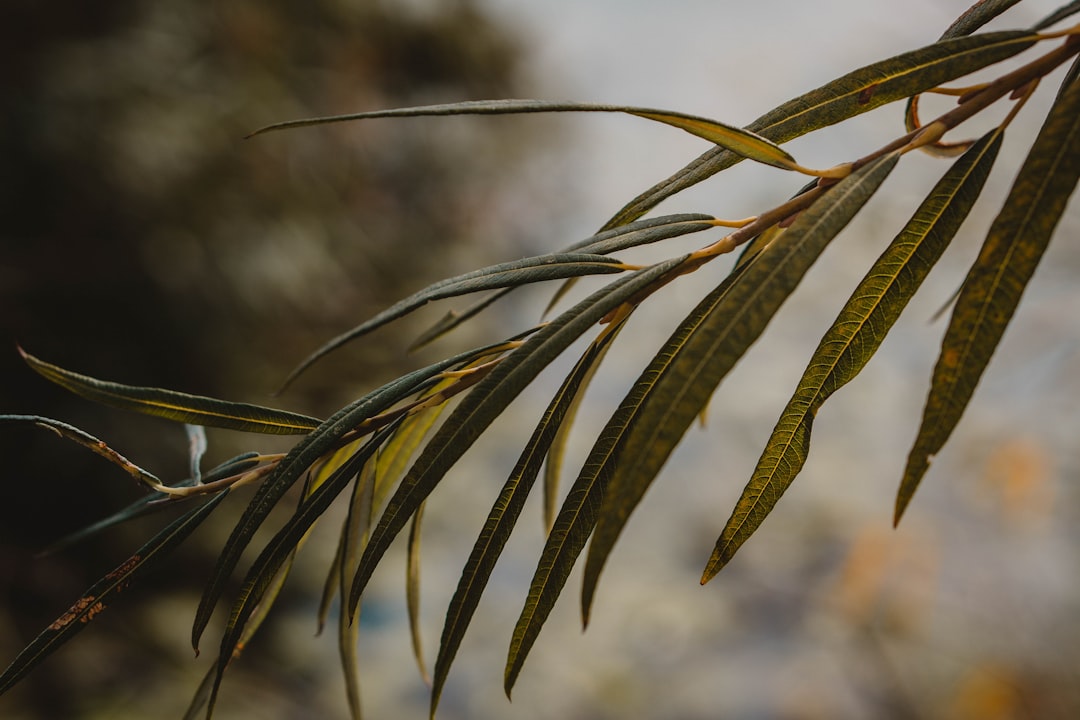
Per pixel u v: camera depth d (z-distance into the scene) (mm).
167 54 2770
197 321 2686
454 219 4195
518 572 3113
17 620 2383
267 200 2926
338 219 3324
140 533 2576
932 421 268
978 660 2137
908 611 2273
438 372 363
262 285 2750
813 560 2688
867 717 2221
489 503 3320
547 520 532
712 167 375
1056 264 2146
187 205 2662
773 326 2898
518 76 4414
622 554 3002
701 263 327
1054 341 2170
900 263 332
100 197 2539
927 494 2494
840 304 2713
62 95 2498
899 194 2344
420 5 3947
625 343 3115
